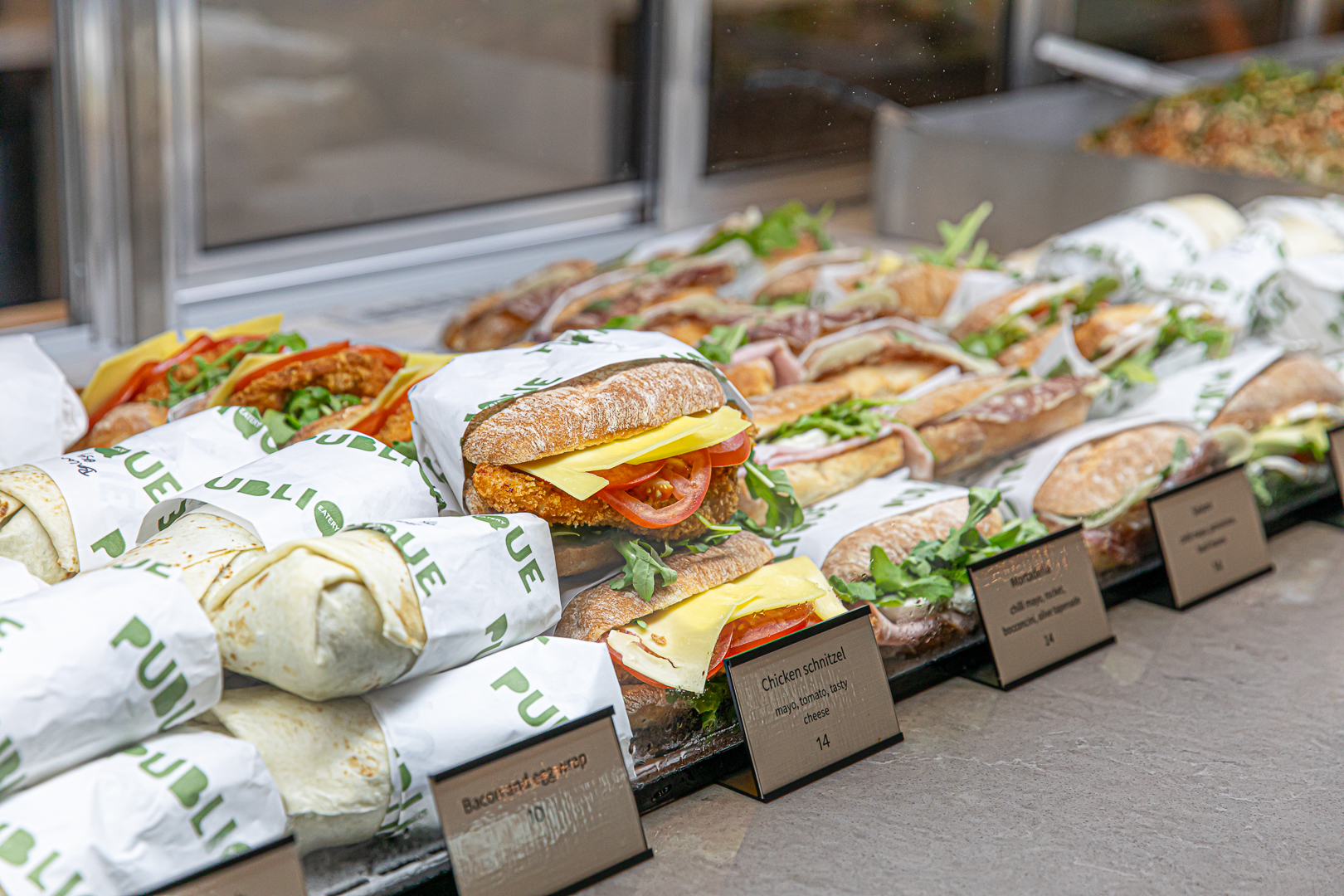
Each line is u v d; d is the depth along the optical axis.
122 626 0.77
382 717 0.87
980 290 1.94
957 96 3.29
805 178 3.34
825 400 1.46
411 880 0.90
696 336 1.72
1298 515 1.76
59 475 1.02
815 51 3.16
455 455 1.00
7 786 0.74
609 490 1.02
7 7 2.10
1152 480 1.47
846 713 1.13
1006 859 1.01
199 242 2.51
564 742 0.93
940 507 1.32
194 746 0.80
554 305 1.93
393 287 2.62
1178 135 3.03
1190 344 1.75
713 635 1.03
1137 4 4.05
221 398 1.33
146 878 0.76
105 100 2.21
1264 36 4.59
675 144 3.15
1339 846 1.05
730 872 0.97
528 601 0.95
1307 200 2.31
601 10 3.08
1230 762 1.17
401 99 2.85
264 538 0.91
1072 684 1.31
